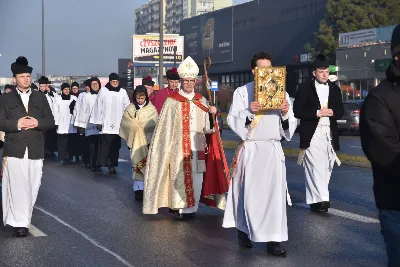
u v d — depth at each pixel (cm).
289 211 891
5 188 759
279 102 618
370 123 355
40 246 701
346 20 4828
